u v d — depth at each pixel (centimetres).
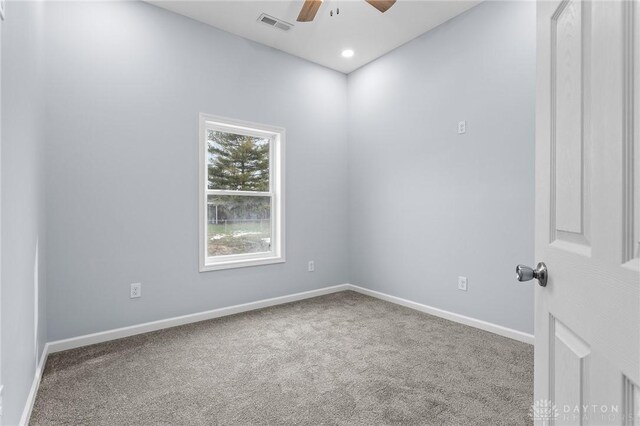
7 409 124
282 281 360
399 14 293
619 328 57
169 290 288
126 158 267
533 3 246
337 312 325
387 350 237
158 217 282
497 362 218
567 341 76
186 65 296
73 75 245
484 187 277
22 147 151
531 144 248
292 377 200
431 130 318
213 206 323
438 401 175
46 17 234
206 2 277
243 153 343
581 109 71
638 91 53
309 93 380
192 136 299
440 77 309
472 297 286
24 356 154
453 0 274
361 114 395
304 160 377
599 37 63
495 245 270
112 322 261
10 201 129
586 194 69
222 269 317
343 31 321
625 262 56
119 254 264
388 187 363
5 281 121
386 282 368
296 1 276
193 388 188
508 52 260
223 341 254
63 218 241
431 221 319
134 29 270
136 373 205
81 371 208
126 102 266
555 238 83
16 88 140
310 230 382
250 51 335
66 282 242
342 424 157
